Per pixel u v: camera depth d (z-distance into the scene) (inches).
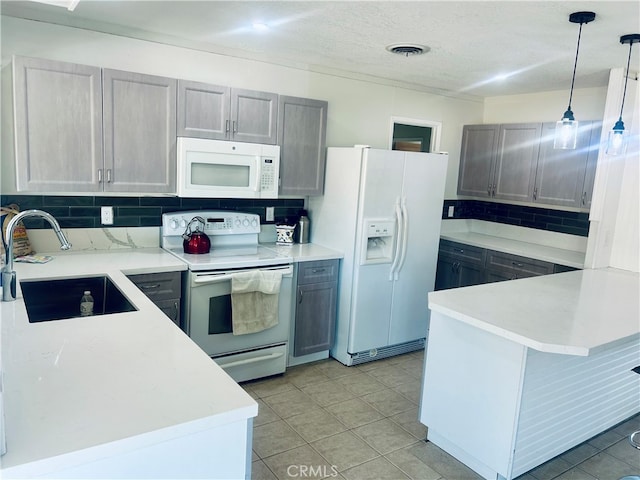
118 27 118.8
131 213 131.6
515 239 188.7
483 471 96.6
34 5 105.0
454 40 112.8
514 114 188.1
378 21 101.8
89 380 55.2
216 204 145.3
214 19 108.1
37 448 42.1
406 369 147.6
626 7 84.5
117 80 111.7
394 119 174.4
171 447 48.4
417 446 106.6
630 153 140.3
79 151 109.7
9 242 81.7
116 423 46.8
